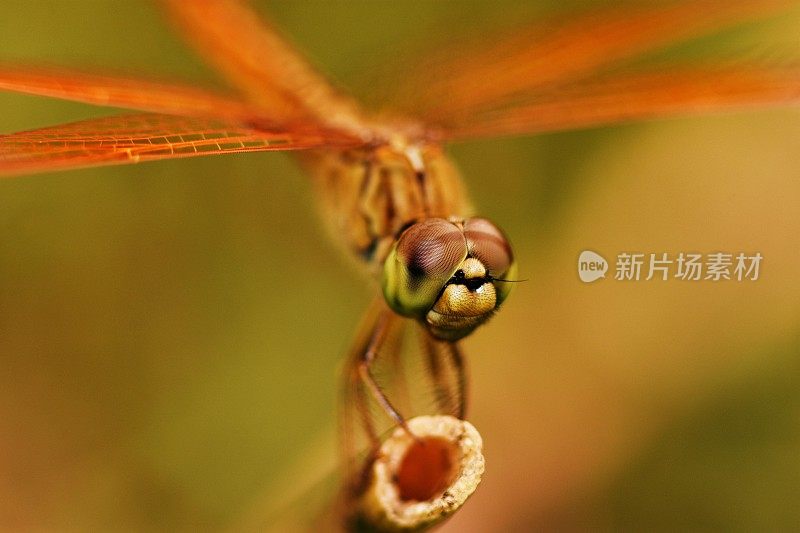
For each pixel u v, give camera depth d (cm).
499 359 15
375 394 12
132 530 15
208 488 15
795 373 15
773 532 15
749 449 15
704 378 15
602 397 15
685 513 15
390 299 12
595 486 15
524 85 14
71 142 12
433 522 11
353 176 13
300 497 13
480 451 11
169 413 15
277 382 15
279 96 15
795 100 13
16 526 15
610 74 14
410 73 15
